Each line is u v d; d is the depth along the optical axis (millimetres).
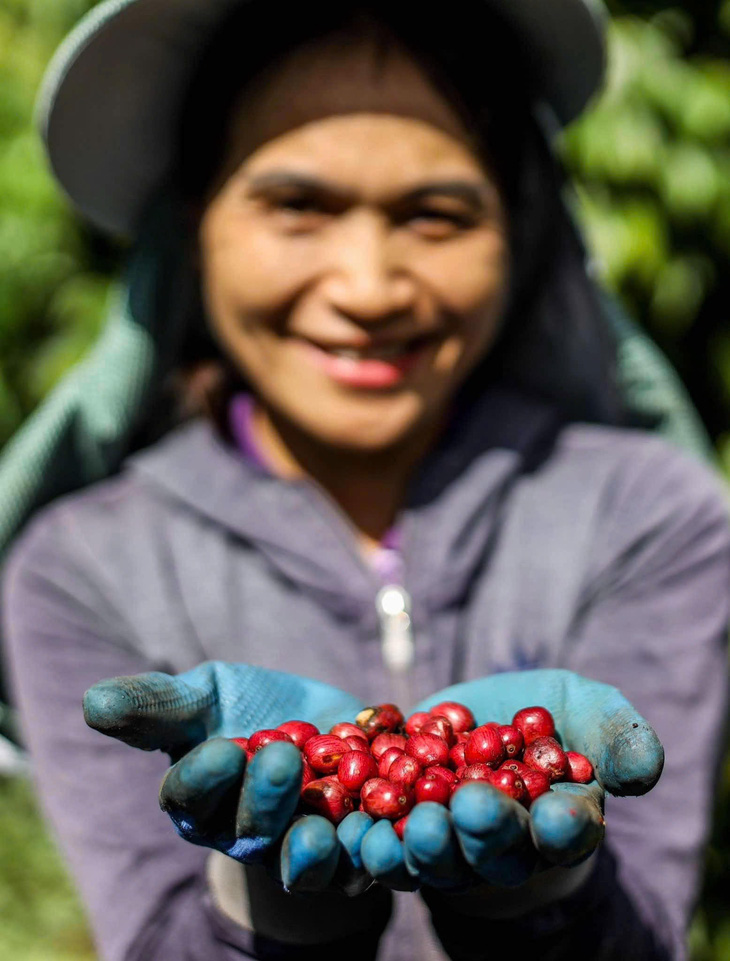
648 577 609
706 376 1066
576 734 435
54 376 1079
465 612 612
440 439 650
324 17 586
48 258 1112
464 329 608
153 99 654
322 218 583
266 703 467
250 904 469
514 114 632
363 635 600
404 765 427
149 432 722
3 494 676
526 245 683
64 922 1262
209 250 619
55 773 575
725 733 597
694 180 965
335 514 616
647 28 971
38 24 1103
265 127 580
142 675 426
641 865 540
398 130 571
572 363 701
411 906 559
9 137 1104
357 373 593
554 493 640
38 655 599
